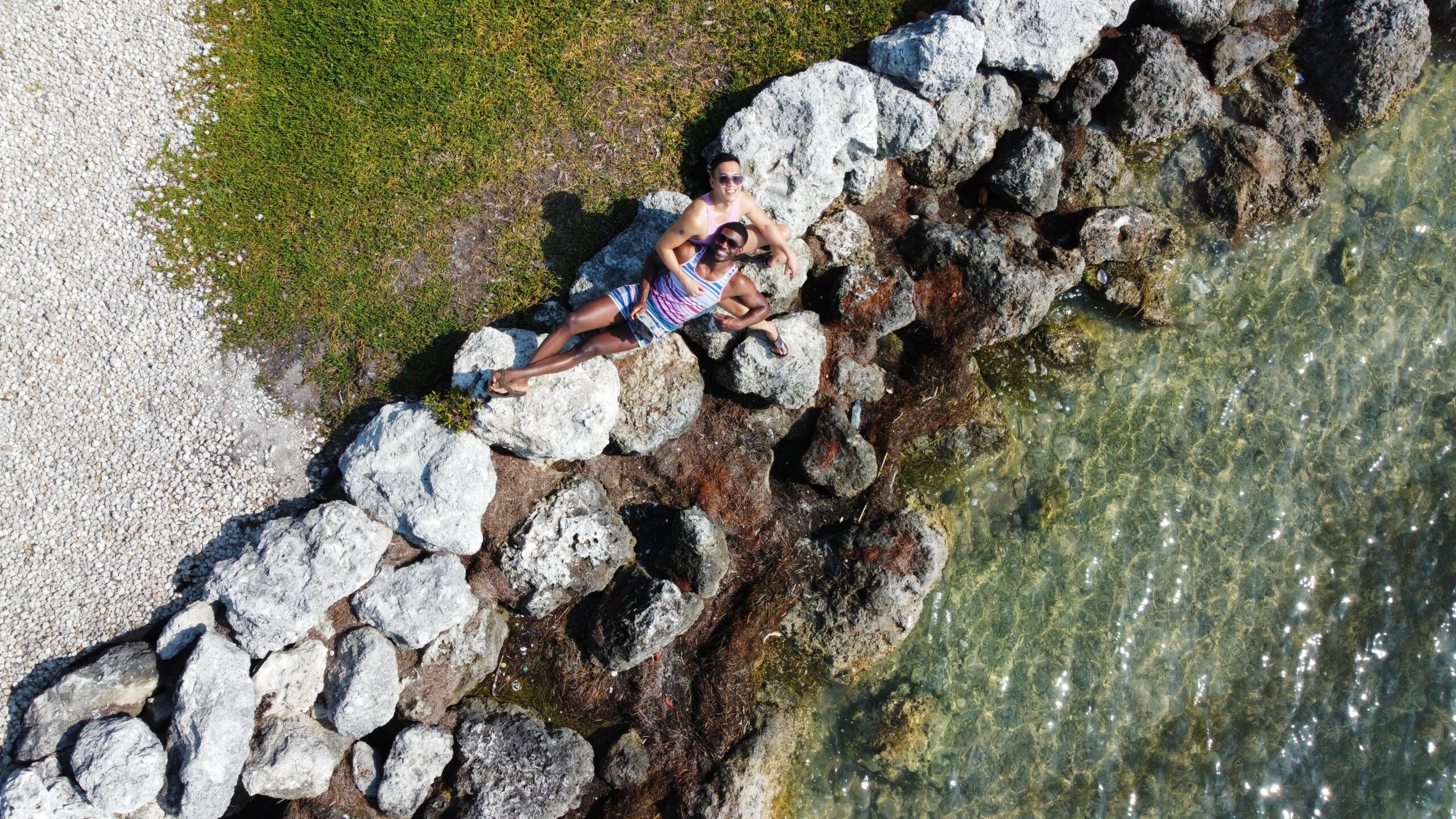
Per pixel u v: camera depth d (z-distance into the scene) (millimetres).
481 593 8289
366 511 7895
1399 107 9766
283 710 7699
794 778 8703
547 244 8484
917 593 8781
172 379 8297
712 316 8062
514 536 8195
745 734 8500
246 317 8359
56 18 8391
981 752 8805
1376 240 9758
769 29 8836
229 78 8500
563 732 8281
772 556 8820
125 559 8141
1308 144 9688
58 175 8305
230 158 8438
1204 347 9562
